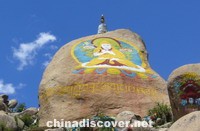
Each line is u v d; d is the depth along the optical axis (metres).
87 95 28.36
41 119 28.80
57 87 29.14
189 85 21.28
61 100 28.58
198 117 14.31
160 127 24.00
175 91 21.44
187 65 21.56
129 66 30.25
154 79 30.12
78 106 28.12
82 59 30.39
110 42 31.91
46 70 31.08
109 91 28.50
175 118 21.75
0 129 25.36
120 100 28.28
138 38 33.22
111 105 28.06
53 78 29.75
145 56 32.00
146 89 29.30
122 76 29.36
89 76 29.12
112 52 31.02
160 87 29.86
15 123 26.48
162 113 26.34
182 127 14.34
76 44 31.81
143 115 27.84
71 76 29.34
